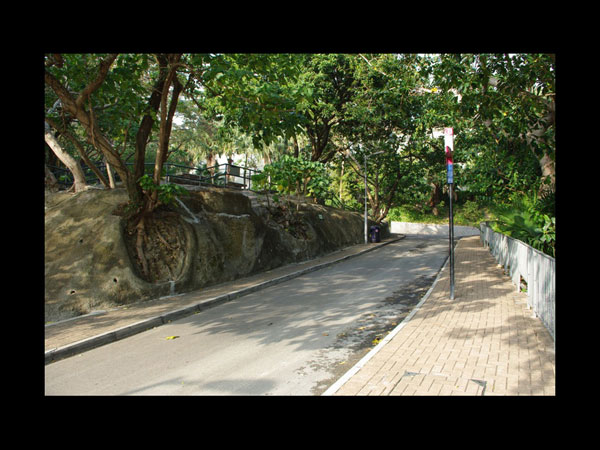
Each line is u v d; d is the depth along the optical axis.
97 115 14.07
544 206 12.04
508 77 9.71
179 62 11.04
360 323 8.29
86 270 10.09
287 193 21.28
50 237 10.89
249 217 15.54
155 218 12.33
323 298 10.96
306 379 5.39
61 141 19.53
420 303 9.61
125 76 10.95
